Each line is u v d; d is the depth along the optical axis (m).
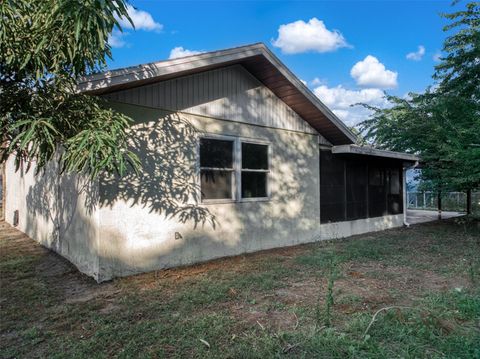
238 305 4.08
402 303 4.09
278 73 6.84
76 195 5.78
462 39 10.84
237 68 6.82
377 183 10.63
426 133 11.34
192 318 3.66
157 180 5.58
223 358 2.83
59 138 4.14
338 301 4.15
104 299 4.32
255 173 7.22
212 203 6.35
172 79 5.79
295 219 8.01
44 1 3.48
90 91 4.50
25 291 4.62
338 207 9.23
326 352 2.91
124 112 5.21
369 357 2.82
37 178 8.45
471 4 10.55
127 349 2.97
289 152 7.93
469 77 10.98
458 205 17.30
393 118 13.18
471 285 4.78
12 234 9.65
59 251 6.75
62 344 3.14
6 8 3.47
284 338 3.15
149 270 5.47
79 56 3.85
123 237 5.19
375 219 10.44
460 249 7.37
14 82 4.10
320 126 8.42
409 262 6.18
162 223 5.64
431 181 11.61
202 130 6.23
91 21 3.29
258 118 7.21
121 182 5.17
